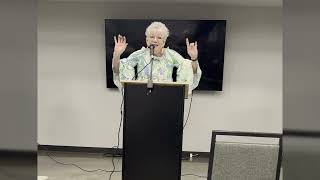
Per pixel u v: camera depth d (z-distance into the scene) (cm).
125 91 246
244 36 441
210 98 452
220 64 437
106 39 444
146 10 446
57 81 465
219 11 440
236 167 213
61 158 450
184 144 459
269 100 446
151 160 247
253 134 212
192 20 432
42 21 458
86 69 461
